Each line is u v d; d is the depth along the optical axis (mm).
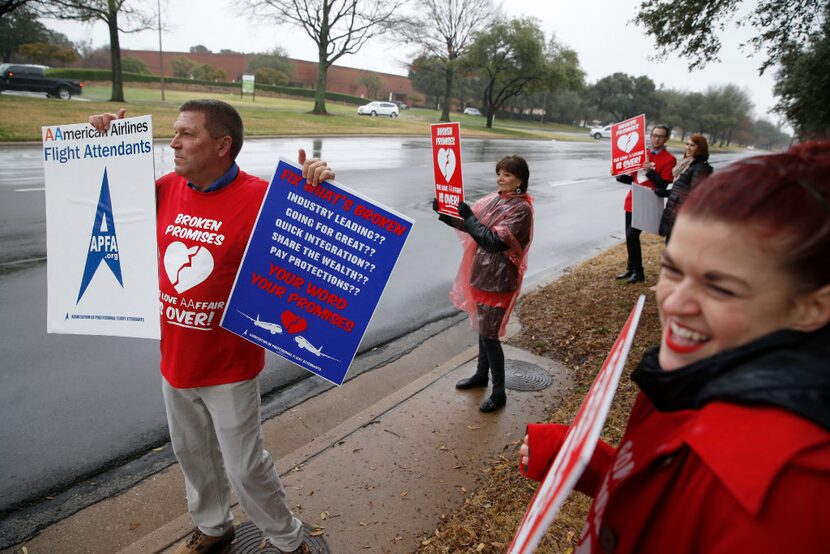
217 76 64250
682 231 740
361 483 2869
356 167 16062
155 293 2057
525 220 3262
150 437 3377
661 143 6148
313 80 71562
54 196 2143
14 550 2484
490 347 3557
